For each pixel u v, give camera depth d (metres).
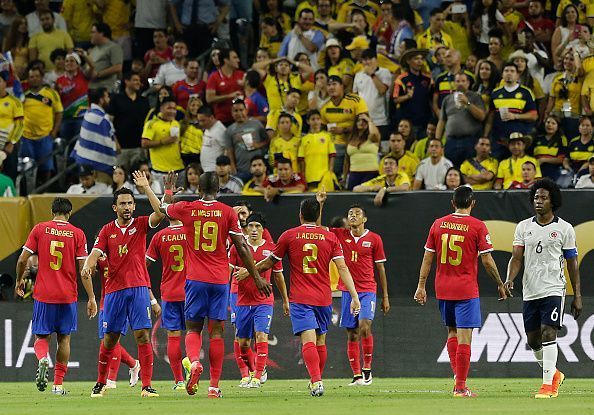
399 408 35.09
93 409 36.28
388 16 76.62
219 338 40.53
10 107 69.50
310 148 65.50
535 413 32.75
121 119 71.44
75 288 45.12
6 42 80.94
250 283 49.44
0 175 66.06
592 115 67.25
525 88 66.75
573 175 65.12
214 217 39.50
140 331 42.88
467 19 76.56
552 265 40.00
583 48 70.88
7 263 60.38
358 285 51.94
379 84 71.25
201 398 41.34
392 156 65.56
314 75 72.69
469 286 41.19
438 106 69.50
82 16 84.12
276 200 60.59
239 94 71.88
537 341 41.44
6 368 58.09
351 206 57.09
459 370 41.41
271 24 80.56
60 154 73.81
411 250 59.88
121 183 63.66
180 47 76.50
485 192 59.72
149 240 61.41
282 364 58.41
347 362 58.47
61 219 45.09
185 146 69.12
